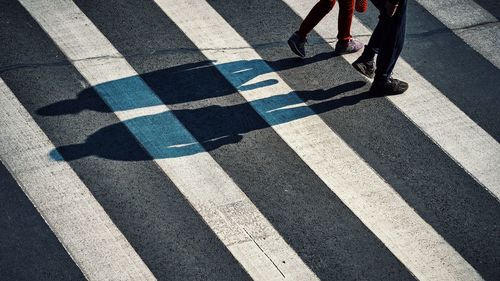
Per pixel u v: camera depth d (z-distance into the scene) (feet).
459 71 29.84
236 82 28.02
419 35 30.94
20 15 29.27
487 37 31.30
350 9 28.22
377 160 26.32
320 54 29.53
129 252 22.89
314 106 27.66
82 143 25.44
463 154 26.89
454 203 25.46
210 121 26.66
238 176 25.22
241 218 24.12
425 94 28.73
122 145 25.57
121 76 27.63
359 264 23.49
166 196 24.40
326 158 26.09
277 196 24.86
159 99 27.09
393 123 27.55
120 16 29.78
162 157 25.40
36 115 26.03
